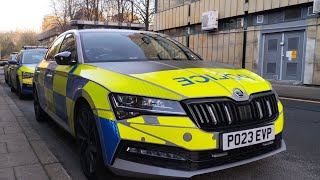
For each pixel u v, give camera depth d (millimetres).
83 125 3834
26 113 7883
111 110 3201
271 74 17281
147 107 3096
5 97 10094
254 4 17734
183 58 4703
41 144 4875
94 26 6406
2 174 3736
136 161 3082
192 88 3180
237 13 19047
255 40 18109
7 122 6297
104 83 3457
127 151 3100
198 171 3045
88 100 3529
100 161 3359
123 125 3105
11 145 4809
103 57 4324
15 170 3855
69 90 4246
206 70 3758
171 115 3039
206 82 3332
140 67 3758
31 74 9977
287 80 16359
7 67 14891
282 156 4594
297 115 7660
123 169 3105
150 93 3148
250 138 3252
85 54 4363
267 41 17438
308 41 15070
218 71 3785
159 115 3057
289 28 15984
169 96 3100
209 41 21984
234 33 19656
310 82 15023
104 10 35031
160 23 28156
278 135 3596
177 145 3008
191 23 23594
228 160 3186
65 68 4617
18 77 10344
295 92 12383
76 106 3998
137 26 6430
